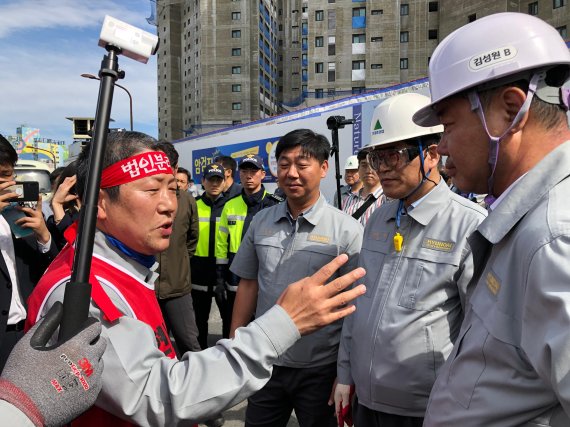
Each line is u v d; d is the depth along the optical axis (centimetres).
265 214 234
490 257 98
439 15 3612
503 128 91
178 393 85
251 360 88
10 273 216
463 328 104
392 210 178
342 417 179
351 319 184
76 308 73
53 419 68
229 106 5491
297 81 6419
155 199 107
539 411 83
